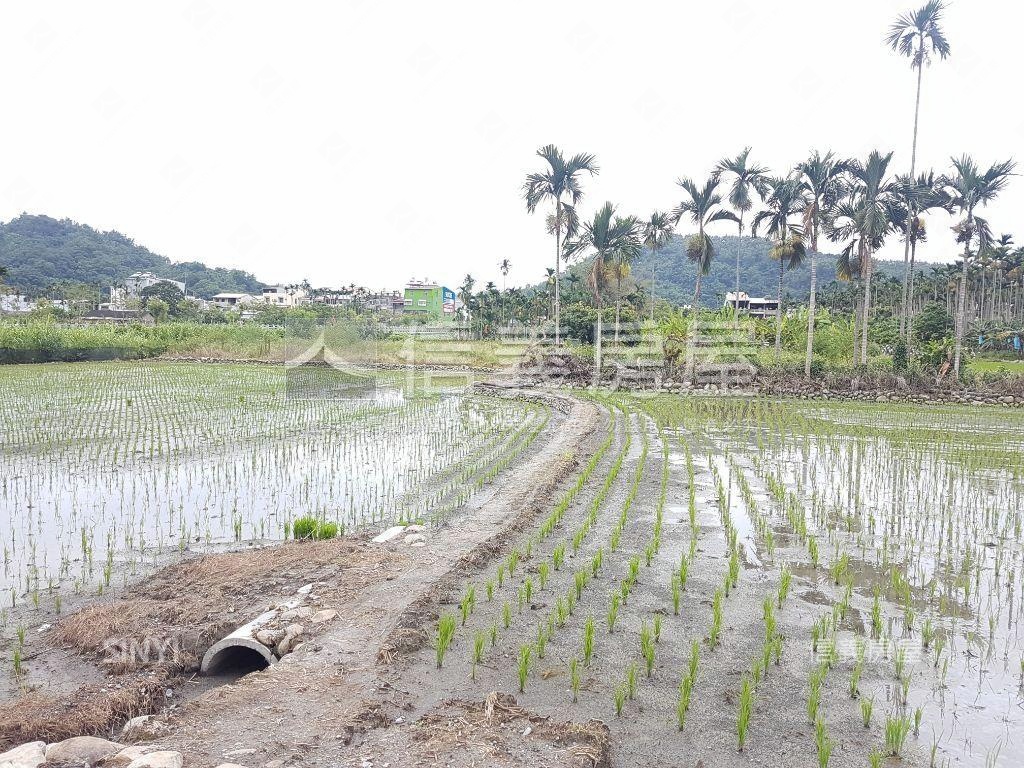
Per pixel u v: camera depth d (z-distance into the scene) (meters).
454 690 6.27
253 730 5.49
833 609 8.26
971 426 22.97
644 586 8.88
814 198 33.62
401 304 103.38
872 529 11.41
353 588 8.54
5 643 7.36
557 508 12.38
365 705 5.83
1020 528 11.48
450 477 15.33
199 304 88.19
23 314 65.62
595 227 37.28
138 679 6.64
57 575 9.27
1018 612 8.20
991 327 59.38
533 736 5.44
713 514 12.33
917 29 34.53
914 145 35.53
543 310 57.88
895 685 6.48
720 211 36.72
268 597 8.41
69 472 14.94
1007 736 5.67
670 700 6.17
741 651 7.13
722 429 22.47
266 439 19.20
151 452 16.77
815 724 5.82
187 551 10.31
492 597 8.42
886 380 32.16
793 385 33.69
